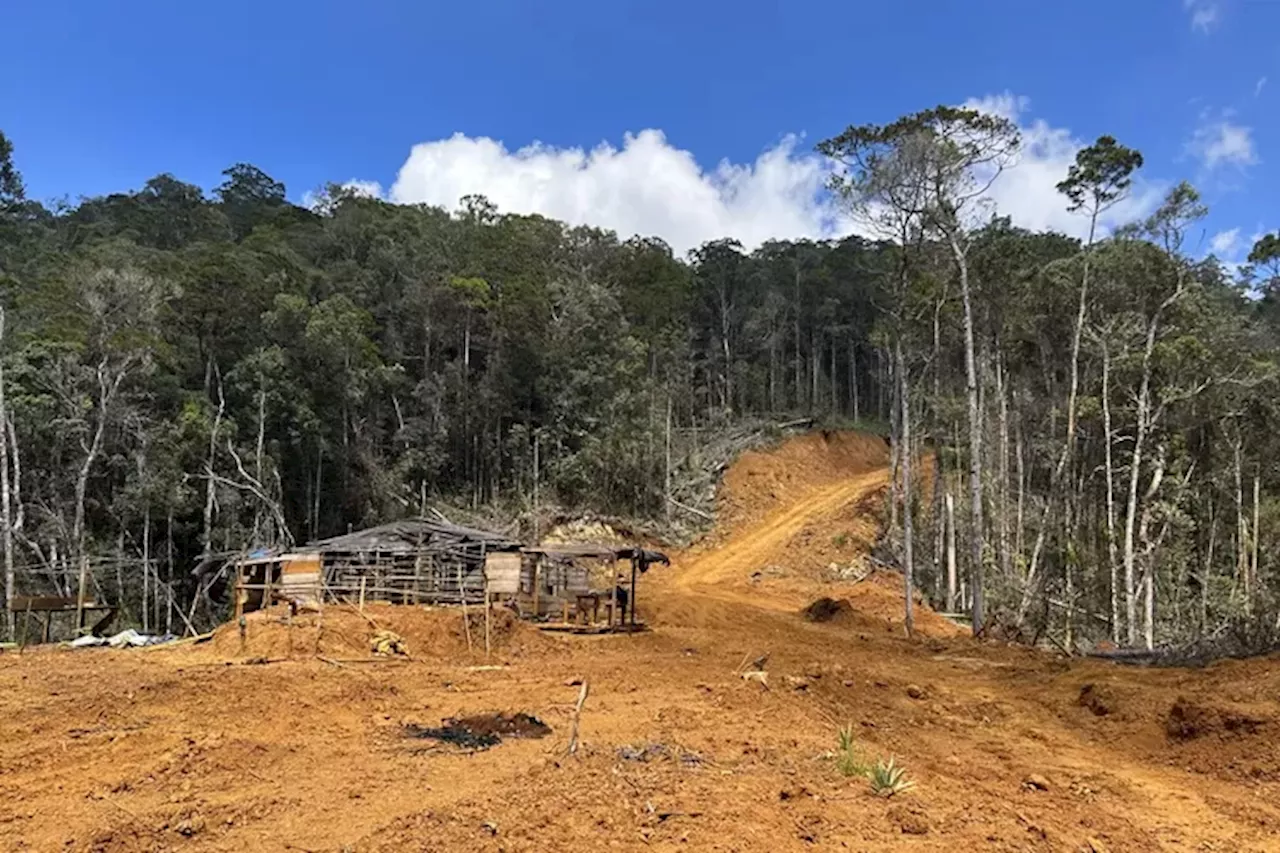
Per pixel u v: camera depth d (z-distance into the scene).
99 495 36.34
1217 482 37.38
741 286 76.62
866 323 76.25
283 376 39.12
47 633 24.09
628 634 23.16
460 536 29.27
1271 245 32.94
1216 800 9.16
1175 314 32.78
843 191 26.66
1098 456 39.22
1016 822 7.68
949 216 25.78
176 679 13.70
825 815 7.33
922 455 54.41
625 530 48.25
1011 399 42.59
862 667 17.48
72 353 34.06
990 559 35.03
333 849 6.54
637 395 52.88
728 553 47.25
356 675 14.67
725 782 8.12
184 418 36.22
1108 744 11.76
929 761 10.19
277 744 9.88
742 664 17.48
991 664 18.83
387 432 48.94
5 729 10.71
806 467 60.38
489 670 15.77
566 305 54.47
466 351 51.91
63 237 56.50
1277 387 33.16
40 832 7.06
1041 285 33.75
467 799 7.58
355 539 28.81
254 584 23.27
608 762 8.66
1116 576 32.09
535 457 49.25
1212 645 19.30
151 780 8.47
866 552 44.31
